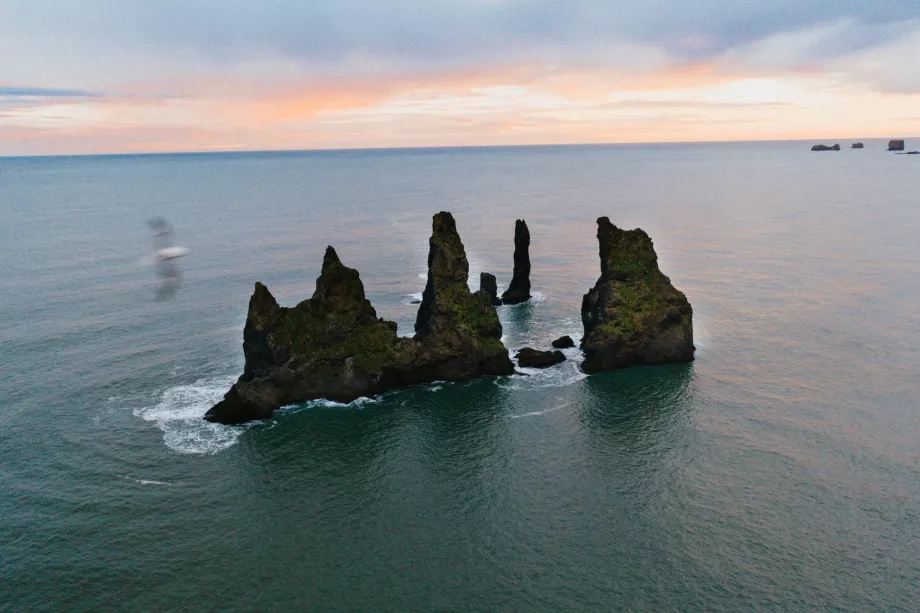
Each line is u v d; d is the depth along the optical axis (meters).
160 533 54.34
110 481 61.56
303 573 49.78
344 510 57.66
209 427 71.88
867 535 52.78
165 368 86.62
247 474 63.16
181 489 60.56
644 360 87.62
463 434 70.81
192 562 50.97
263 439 69.75
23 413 74.38
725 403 76.31
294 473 63.38
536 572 49.69
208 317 107.56
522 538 53.59
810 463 63.31
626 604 46.53
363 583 48.75
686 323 88.88
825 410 73.94
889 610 45.50
